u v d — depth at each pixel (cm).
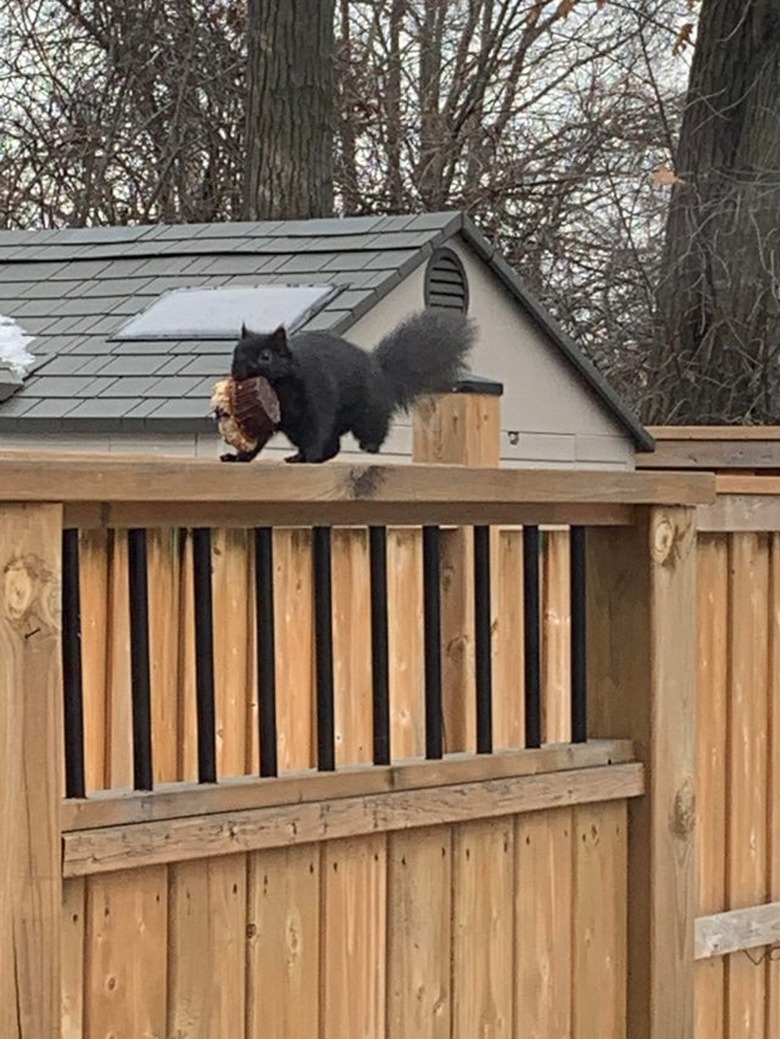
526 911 350
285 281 807
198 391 706
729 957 471
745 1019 476
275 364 342
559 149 1470
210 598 299
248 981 300
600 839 365
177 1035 289
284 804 303
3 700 259
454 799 331
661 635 371
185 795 288
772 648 489
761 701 486
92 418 704
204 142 1476
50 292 866
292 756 452
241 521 300
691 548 379
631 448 963
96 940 278
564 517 359
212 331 762
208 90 1471
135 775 288
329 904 313
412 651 481
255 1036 300
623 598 373
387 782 321
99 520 279
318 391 349
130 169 1488
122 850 277
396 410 377
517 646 500
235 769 437
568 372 942
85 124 1480
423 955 329
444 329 386
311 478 302
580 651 370
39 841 262
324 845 312
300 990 308
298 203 1187
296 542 450
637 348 1268
